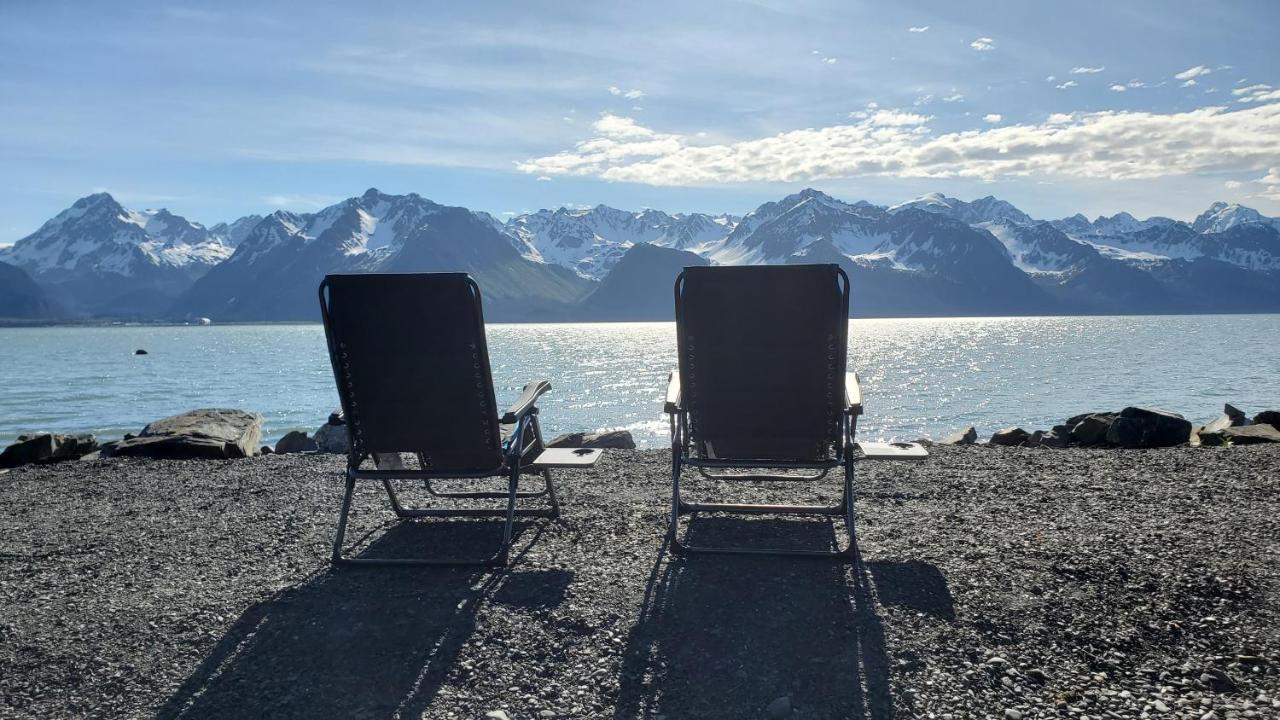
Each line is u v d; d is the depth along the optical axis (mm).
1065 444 11656
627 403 48469
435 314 4414
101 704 3072
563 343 152125
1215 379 59500
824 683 3121
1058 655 3314
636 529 5262
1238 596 3807
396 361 4555
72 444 12508
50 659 3424
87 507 6453
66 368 82188
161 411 41469
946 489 6398
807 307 4523
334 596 4086
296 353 114812
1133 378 61344
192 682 3219
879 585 4070
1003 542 4754
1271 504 5559
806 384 4699
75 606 4016
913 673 3184
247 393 52312
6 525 5848
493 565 4504
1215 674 3127
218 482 7500
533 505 6055
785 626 3605
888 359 88688
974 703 2973
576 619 3707
